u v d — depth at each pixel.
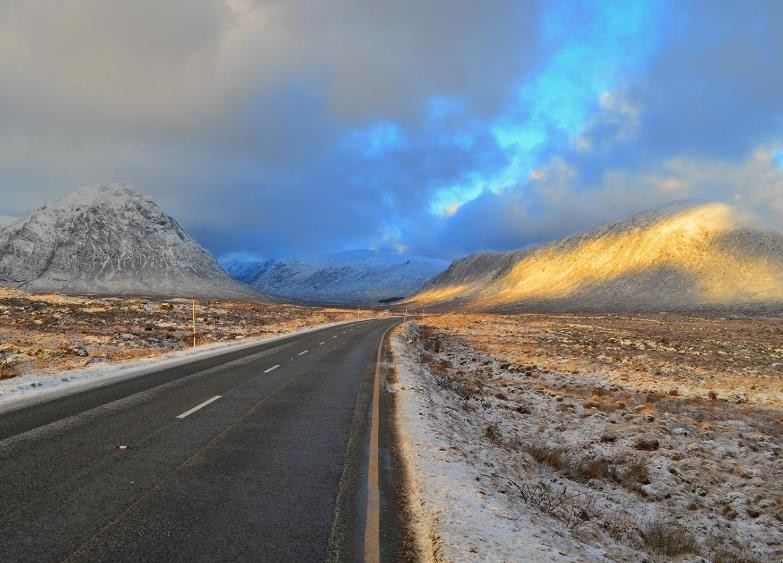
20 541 4.18
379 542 4.52
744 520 8.02
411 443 7.95
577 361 26.22
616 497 8.11
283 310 84.44
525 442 10.73
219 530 4.59
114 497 5.23
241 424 8.76
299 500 5.43
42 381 12.44
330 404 11.02
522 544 4.60
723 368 25.73
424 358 23.66
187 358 18.83
